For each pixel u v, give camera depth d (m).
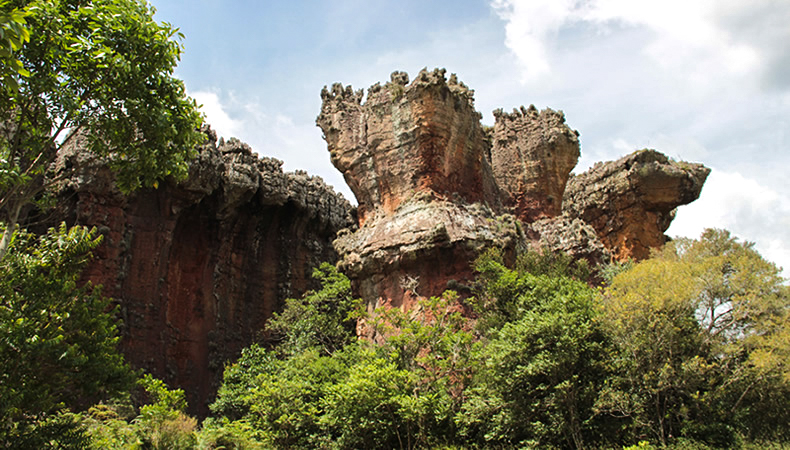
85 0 15.84
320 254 44.44
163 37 16.62
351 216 43.59
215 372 35.34
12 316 16.05
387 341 25.33
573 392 20.31
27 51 14.66
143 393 30.94
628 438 20.09
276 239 42.44
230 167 37.47
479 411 21.55
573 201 47.38
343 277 39.12
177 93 17.39
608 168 45.50
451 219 30.05
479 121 35.50
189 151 18.38
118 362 18.91
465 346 24.06
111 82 15.95
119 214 32.31
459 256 29.23
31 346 15.41
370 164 33.44
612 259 40.44
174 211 34.84
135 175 17.69
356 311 28.64
